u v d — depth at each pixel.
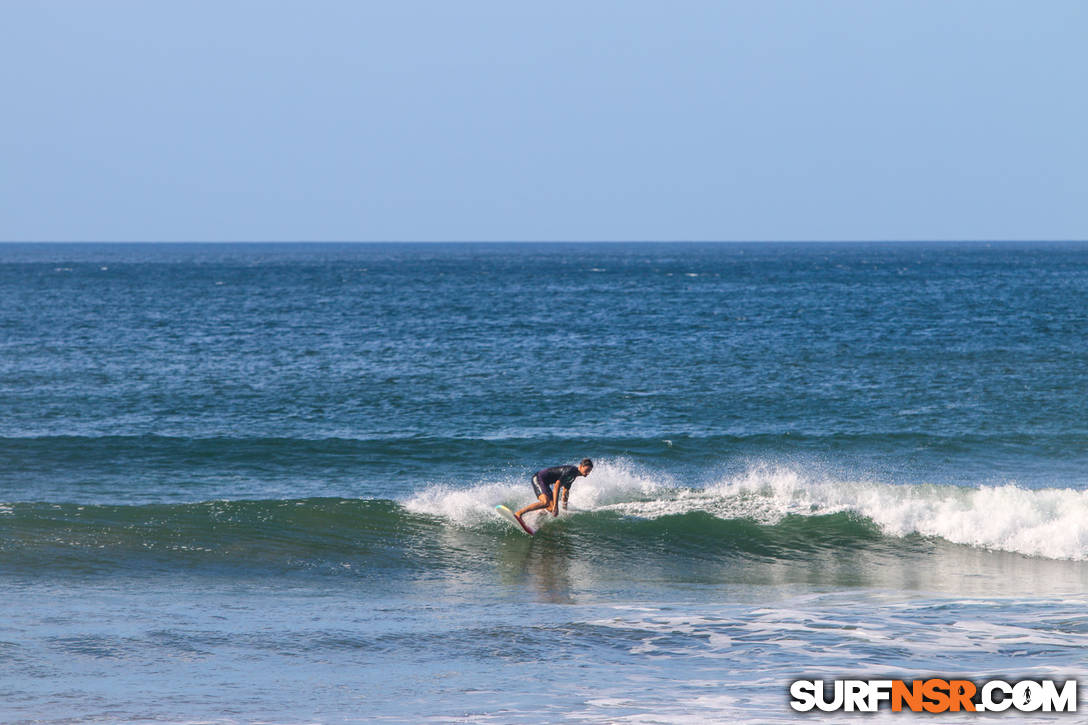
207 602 42.28
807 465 77.88
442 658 34.44
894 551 55.03
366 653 34.91
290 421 94.81
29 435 86.06
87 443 81.19
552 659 34.47
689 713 28.45
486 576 49.41
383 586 46.91
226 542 52.56
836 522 59.00
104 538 51.53
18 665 32.06
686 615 41.38
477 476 73.44
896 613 41.84
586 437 86.81
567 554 53.84
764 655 35.09
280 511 58.00
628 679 32.06
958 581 49.16
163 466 74.75
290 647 35.44
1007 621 40.12
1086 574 50.72
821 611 42.25
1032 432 90.62
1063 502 58.66
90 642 35.06
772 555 54.16
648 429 91.94
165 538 52.28
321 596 44.47
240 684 31.05
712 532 57.72
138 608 40.56
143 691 30.02
